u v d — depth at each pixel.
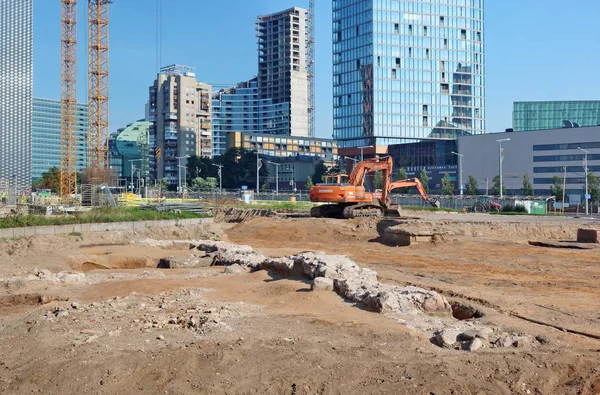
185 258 27.62
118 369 10.85
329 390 9.95
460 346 12.20
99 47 97.88
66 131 108.25
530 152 119.44
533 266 27.33
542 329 13.58
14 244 30.73
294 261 21.30
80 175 125.00
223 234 45.09
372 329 13.20
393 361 11.03
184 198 96.38
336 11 162.50
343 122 160.50
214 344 11.88
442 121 157.88
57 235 33.88
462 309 16.69
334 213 55.28
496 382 10.13
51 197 95.12
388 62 152.88
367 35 153.12
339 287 17.77
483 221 50.66
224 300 17.25
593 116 169.62
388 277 23.22
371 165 54.91
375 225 47.31
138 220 41.56
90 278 22.62
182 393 10.04
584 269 26.33
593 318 15.22
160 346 12.12
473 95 161.75
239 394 10.00
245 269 24.20
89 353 11.71
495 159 124.44
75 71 105.50
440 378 10.15
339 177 55.66
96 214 41.06
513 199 84.62
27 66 131.38
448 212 73.94
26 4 129.88
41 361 11.48
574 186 113.12
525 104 173.00
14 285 19.80
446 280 22.98
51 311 15.66
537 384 10.14
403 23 154.38
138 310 15.74
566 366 10.74
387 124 152.38
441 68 158.00
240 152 172.00
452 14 159.12
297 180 174.50
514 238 46.41
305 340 12.33
